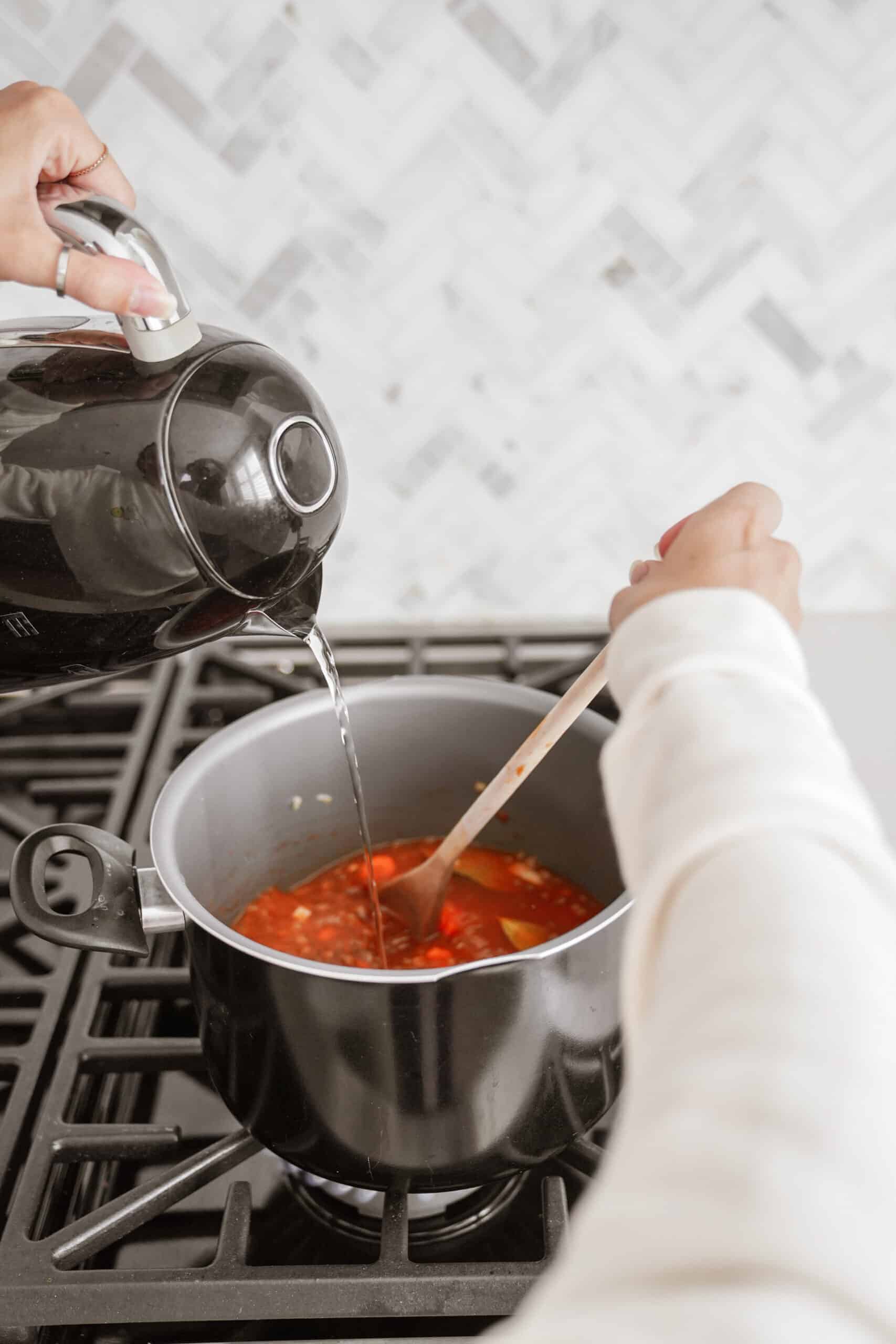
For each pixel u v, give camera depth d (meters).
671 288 1.03
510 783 0.68
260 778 0.77
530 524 1.14
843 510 1.14
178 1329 0.59
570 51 0.94
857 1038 0.23
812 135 0.97
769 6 0.93
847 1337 0.18
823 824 0.27
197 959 0.59
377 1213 0.66
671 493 1.13
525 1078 0.56
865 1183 0.20
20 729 1.06
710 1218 0.20
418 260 1.02
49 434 0.54
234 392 0.54
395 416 1.08
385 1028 0.54
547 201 0.99
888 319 1.05
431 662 1.16
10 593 0.57
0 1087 0.73
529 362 1.06
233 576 0.56
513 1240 0.64
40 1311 0.56
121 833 0.89
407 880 0.78
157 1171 0.69
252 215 0.99
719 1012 0.24
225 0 0.91
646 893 0.28
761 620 0.34
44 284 0.55
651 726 0.32
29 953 0.82
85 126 0.64
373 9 0.92
